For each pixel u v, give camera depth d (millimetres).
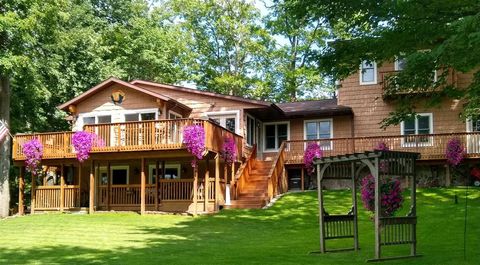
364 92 28500
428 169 26266
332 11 14047
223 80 44875
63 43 28344
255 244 14742
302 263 10969
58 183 30203
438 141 25859
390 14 13312
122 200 25203
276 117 30219
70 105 27562
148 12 42188
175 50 41719
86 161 25047
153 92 25922
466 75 24922
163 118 26094
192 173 27562
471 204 20422
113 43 36000
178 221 20344
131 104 26719
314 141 27766
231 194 24078
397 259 11109
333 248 13383
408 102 16172
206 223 19688
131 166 28656
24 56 23703
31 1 23891
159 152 22938
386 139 26781
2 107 25562
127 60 36688
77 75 32531
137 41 36531
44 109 33531
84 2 34938
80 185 25516
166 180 24234
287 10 14859
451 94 15367
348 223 14969
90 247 14594
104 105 27172
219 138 23734
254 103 27297
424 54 12547
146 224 19688
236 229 18266
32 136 25391
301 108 30609
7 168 25844
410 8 12875
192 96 28234
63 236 16984
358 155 11555
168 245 14797
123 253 13352
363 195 12305
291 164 28109
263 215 21281
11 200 34562
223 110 27719
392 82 16016
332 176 13562
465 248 11781
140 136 23156
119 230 18250
